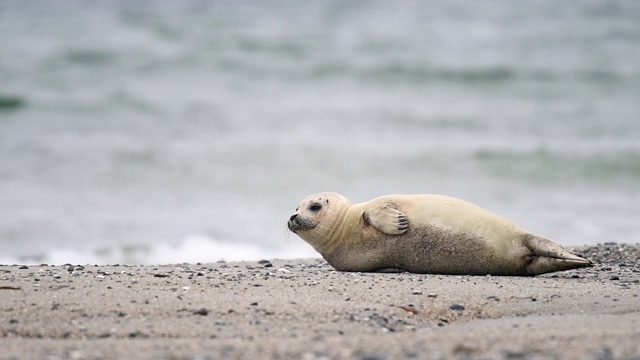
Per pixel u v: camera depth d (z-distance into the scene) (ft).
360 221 123.75
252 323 84.94
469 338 75.97
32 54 496.23
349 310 91.45
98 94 416.05
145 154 318.86
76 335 80.02
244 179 290.76
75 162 303.48
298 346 73.92
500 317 91.76
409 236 119.65
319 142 348.38
